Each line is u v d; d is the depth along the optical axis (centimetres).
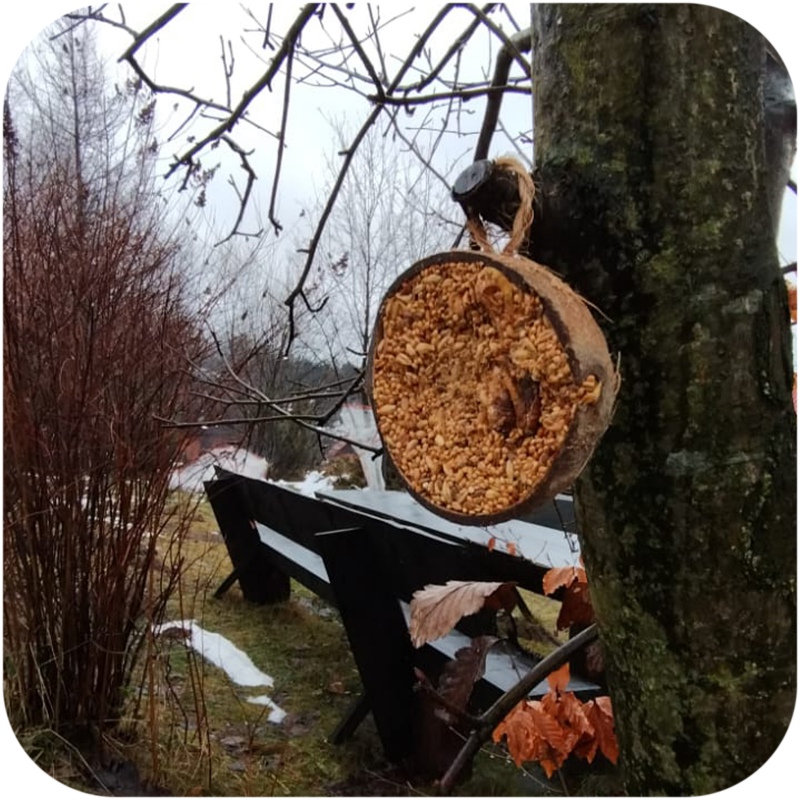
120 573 205
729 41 79
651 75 78
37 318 202
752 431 79
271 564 328
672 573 80
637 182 79
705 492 79
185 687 247
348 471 411
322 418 177
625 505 82
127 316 213
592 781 168
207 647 276
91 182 230
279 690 254
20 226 210
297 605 334
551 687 133
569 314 78
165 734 214
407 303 92
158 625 220
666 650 81
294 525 286
